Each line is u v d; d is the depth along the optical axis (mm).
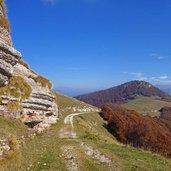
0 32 35562
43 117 55094
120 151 42969
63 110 125938
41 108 53219
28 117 47406
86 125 98375
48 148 38625
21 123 43062
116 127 133625
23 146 33875
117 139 126688
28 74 52594
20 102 44156
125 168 33500
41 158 32438
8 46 33688
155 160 39781
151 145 121625
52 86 60062
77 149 40781
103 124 136250
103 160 36250
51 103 57844
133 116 155000
